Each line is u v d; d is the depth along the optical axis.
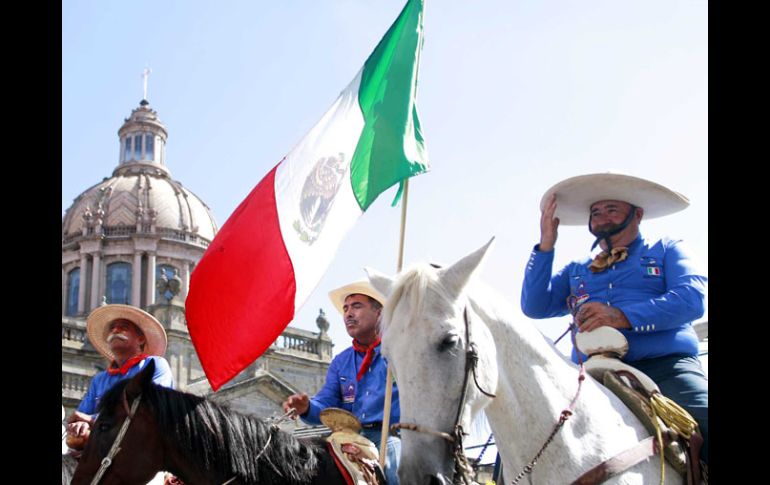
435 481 4.57
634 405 5.52
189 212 60.81
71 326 38.53
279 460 5.91
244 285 6.85
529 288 6.69
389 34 7.14
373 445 6.52
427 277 4.96
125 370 8.48
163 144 66.06
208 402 5.93
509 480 5.33
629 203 6.78
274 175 7.10
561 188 6.79
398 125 6.80
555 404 5.23
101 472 5.61
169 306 38.06
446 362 4.79
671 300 6.07
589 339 6.11
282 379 40.38
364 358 7.52
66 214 60.16
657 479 5.30
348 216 6.81
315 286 6.76
